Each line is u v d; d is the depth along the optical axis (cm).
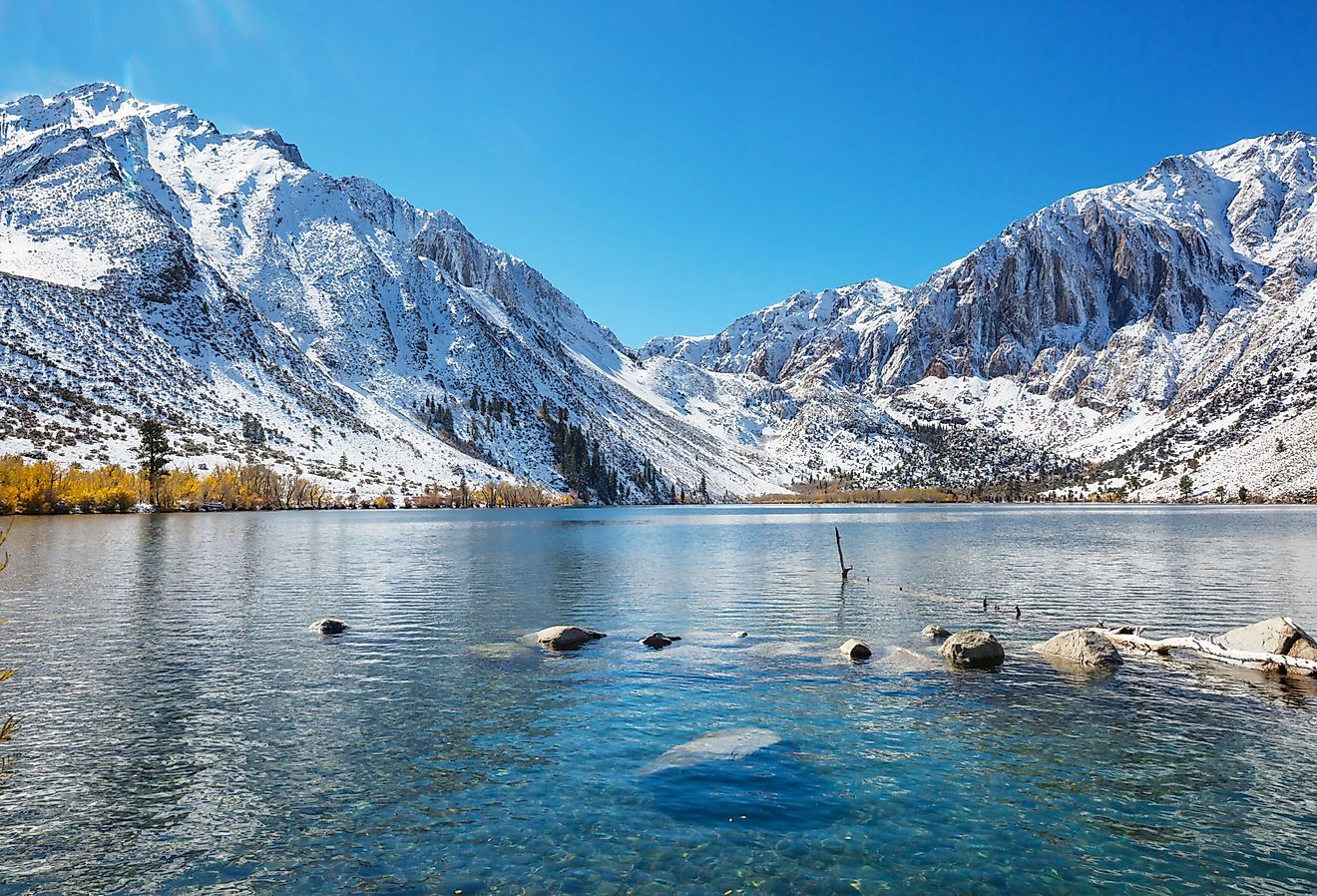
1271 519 12675
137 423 14450
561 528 10706
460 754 1631
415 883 1117
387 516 13112
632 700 2031
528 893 1088
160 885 1115
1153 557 6156
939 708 1953
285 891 1096
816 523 13025
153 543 6950
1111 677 2264
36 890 1101
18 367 13925
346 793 1430
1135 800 1393
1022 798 1402
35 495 10775
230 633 2944
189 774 1520
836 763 1573
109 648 2669
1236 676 2273
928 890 1096
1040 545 7550
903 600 3891
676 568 5459
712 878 1127
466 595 4050
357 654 2595
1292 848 1215
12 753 1630
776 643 2755
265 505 13912
